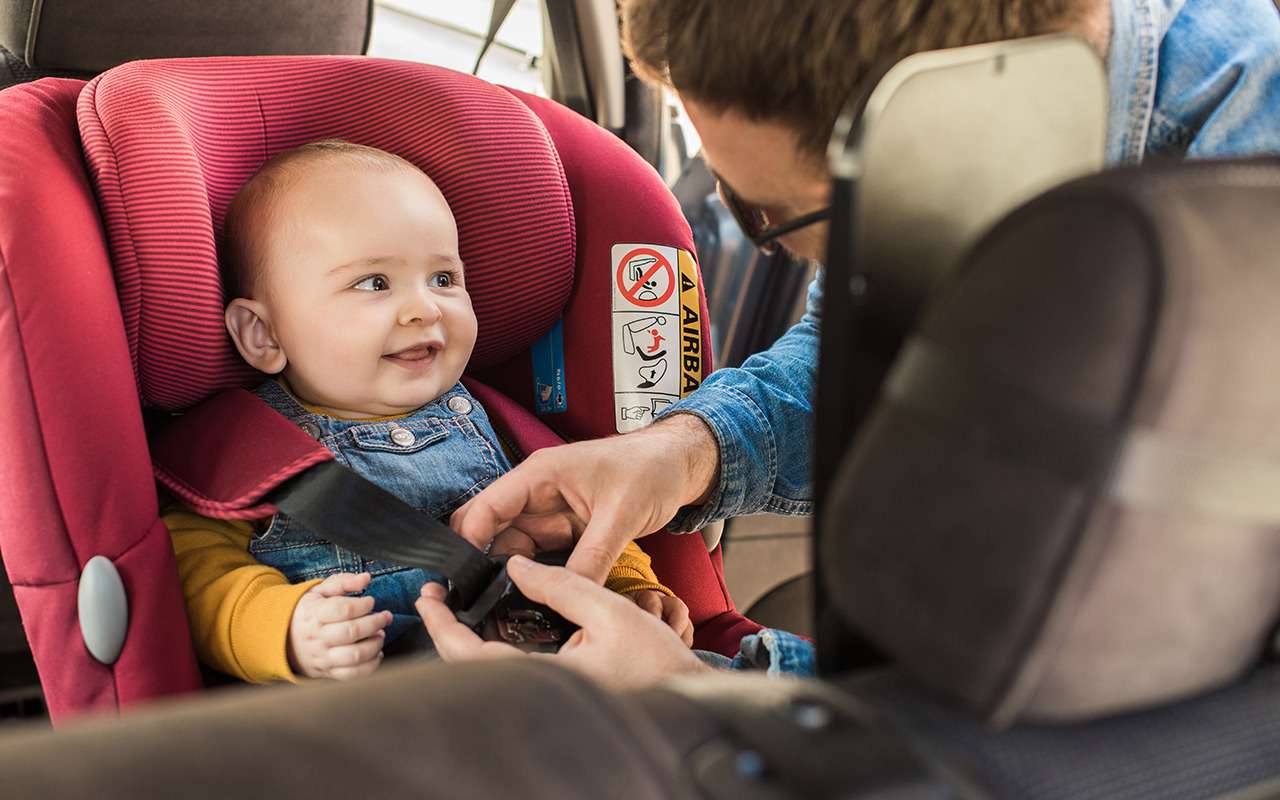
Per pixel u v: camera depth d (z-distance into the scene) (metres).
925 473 0.39
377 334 1.14
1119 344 0.35
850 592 0.43
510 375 1.36
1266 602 0.41
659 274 1.33
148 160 1.03
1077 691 0.39
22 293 0.90
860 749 0.38
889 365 0.50
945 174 0.50
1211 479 0.36
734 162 0.78
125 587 0.94
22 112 1.01
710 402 1.12
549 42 1.79
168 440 1.10
